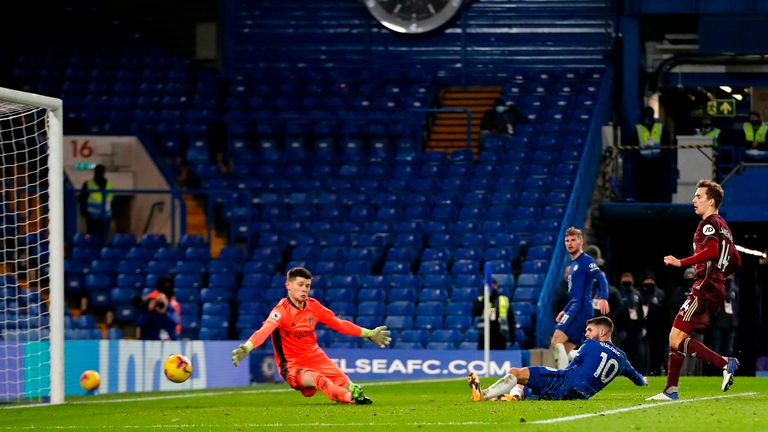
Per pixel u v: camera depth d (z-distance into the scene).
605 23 121.00
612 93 119.12
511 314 90.94
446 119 122.00
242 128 117.50
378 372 90.88
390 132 116.81
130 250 104.75
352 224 108.06
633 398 49.59
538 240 103.50
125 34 127.19
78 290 102.50
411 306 99.06
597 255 68.75
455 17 122.56
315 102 120.31
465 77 121.88
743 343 93.81
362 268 103.44
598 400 47.47
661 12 114.44
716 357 47.97
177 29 125.38
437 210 108.31
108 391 72.12
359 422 38.75
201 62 124.44
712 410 41.38
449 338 95.88
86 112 120.19
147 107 120.75
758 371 101.19
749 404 45.06
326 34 124.44
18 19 127.62
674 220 106.56
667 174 117.19
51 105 60.56
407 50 123.38
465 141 121.44
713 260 47.53
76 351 69.56
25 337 89.50
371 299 100.19
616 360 47.69
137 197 112.25
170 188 112.75
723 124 126.81
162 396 64.12
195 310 100.75
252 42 124.88
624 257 114.75
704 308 47.69
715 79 119.94
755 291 104.56
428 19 122.12
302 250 105.81
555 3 121.69
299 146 116.25
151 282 102.62
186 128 116.94
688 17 116.56
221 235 111.06
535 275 98.44
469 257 102.69
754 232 107.19
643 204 107.00
